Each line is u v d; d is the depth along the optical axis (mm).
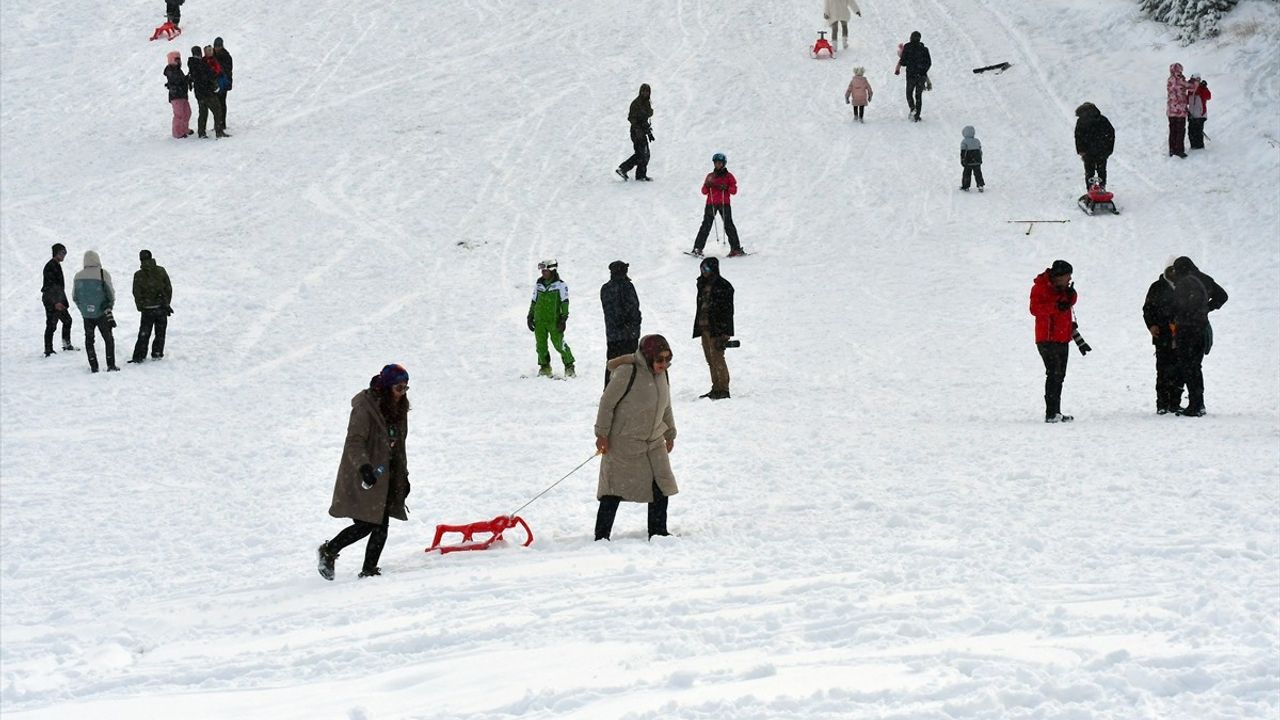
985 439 23734
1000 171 52406
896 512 18016
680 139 58250
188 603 16609
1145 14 64062
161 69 69062
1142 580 12977
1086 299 39344
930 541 15844
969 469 20922
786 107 60781
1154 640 10750
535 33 71938
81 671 13328
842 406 28859
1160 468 19719
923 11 71500
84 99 65750
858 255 45312
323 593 16312
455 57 69062
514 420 29203
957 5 71938
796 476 21703
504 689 11047
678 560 15961
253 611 15727
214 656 13547
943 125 57531
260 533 21031
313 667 12570
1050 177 51281
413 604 14922
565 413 29750
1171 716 8977
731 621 12578
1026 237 45625
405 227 50094
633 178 54469
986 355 34250
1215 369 31359
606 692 10633
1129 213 46812
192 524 21891
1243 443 21641
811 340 36875
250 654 13406
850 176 52875
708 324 30375
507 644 12594
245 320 41719
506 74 66562
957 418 26703
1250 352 32719
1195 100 51031
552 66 67375
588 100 63000
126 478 25719
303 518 22000
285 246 48562
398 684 11672
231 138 59781
